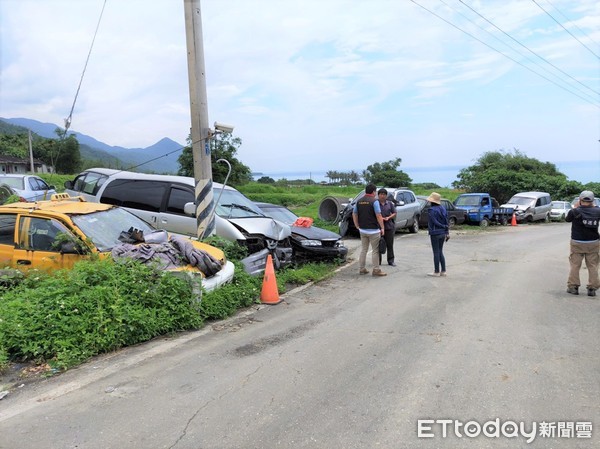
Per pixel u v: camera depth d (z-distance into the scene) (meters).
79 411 3.74
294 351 5.09
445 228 9.56
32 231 6.50
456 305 7.13
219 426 3.49
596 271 7.73
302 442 3.27
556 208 32.72
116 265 5.85
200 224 8.47
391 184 55.88
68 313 5.04
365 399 3.93
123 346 5.24
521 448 3.23
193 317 5.89
